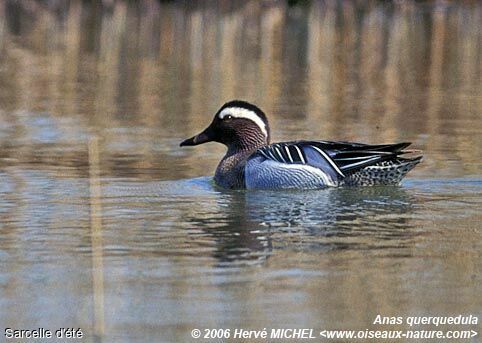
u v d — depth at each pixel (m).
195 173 14.97
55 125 18.72
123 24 33.50
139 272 9.65
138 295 8.98
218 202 12.97
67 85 23.59
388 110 20.50
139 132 18.09
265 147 14.30
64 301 8.87
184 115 19.84
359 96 22.30
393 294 8.99
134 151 16.45
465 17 34.81
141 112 20.20
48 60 27.45
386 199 13.07
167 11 35.81
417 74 25.53
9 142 17.02
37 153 16.12
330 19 34.50
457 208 12.45
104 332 8.15
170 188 13.84
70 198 13.00
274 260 10.02
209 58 27.66
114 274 9.59
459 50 29.02
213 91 22.72
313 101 21.59
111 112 20.19
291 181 13.86
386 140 17.20
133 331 8.18
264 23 33.66
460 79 24.83
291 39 30.81
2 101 21.39
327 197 13.26
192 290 9.08
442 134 17.78
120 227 11.45
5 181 14.02
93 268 9.73
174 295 8.97
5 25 33.66
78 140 17.28
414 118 19.48
